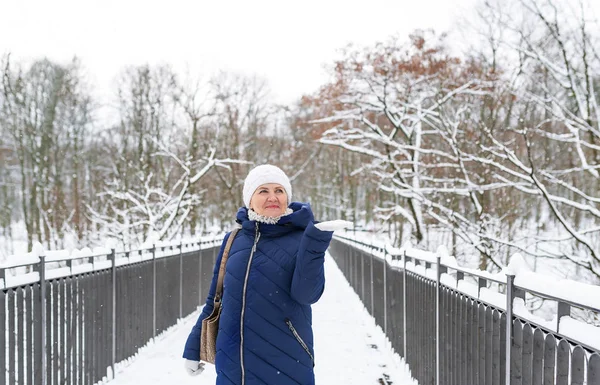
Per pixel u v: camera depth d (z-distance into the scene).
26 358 3.71
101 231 16.70
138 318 6.29
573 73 9.78
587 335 1.89
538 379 2.29
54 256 4.16
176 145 21.45
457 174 14.80
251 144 33.88
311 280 2.19
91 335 4.87
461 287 3.59
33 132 26.59
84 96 30.47
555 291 2.10
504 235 14.08
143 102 27.95
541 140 12.64
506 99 13.05
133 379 5.30
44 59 28.45
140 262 6.39
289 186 2.52
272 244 2.36
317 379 5.48
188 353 2.58
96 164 31.02
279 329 2.28
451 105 16.75
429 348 4.57
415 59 15.66
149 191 16.23
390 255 6.78
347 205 41.28
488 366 2.99
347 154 38.50
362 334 7.75
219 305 2.54
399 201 22.98
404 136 20.14
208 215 38.12
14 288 3.58
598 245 11.54
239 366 2.28
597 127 9.88
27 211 29.02
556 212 8.60
